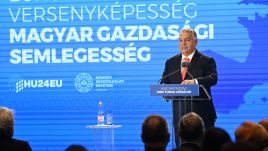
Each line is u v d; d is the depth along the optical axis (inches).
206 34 766.5
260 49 756.6
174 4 772.0
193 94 536.4
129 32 781.9
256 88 759.7
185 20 770.8
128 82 783.7
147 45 778.8
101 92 789.9
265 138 360.2
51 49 796.6
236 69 762.8
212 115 580.4
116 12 783.7
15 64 805.2
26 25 802.2
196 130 379.6
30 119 802.8
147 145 358.6
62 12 794.2
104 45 786.8
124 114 786.8
